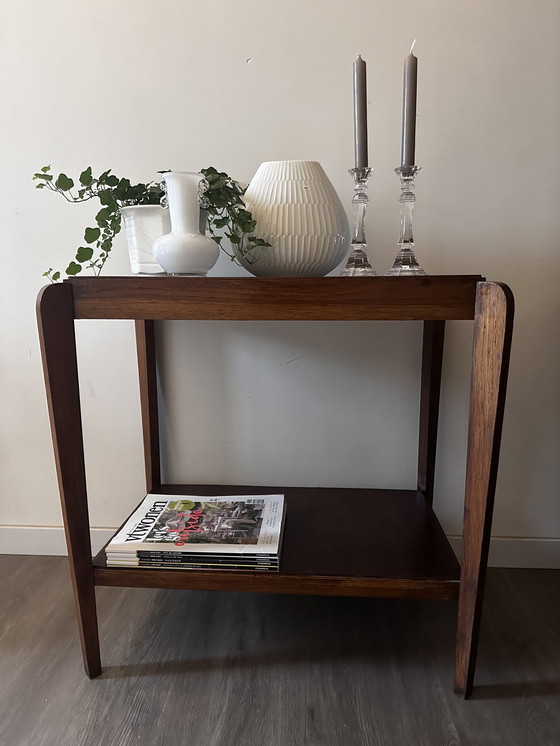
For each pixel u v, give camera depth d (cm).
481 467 72
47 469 122
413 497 113
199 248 81
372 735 74
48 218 112
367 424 117
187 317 76
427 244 108
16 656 90
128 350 117
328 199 88
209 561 82
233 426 119
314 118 105
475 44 101
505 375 67
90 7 104
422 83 103
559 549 117
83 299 78
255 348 115
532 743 73
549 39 100
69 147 109
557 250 107
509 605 104
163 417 119
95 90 107
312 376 116
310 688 82
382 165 106
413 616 101
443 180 106
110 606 104
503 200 106
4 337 117
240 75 105
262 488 118
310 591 82
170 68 105
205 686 83
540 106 102
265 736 74
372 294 73
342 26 102
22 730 75
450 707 79
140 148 108
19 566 119
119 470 122
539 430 114
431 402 108
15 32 106
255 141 107
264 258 88
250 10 103
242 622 99
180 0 103
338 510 106
